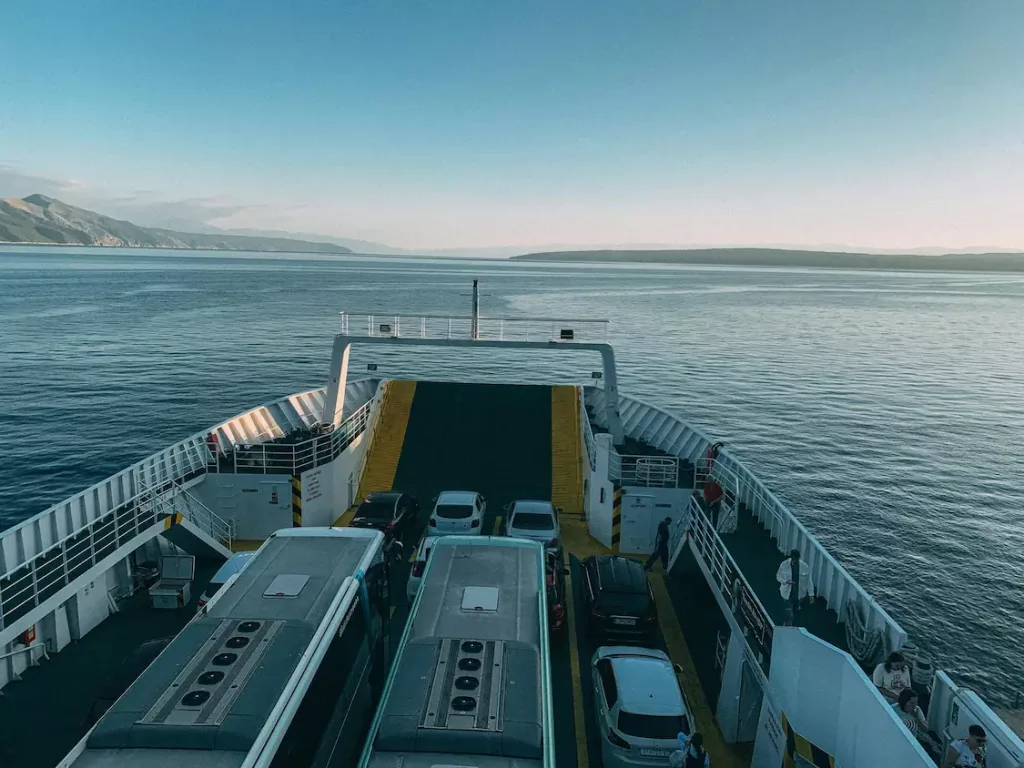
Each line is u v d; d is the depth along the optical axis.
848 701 8.92
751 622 11.62
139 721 7.08
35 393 52.59
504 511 20.77
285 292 152.38
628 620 14.22
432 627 9.48
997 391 64.12
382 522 18.22
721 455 20.00
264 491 19.11
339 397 21.42
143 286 159.00
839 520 32.56
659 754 10.57
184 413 48.25
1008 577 27.45
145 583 16.11
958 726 9.36
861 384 65.81
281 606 9.66
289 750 7.62
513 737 7.39
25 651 12.69
